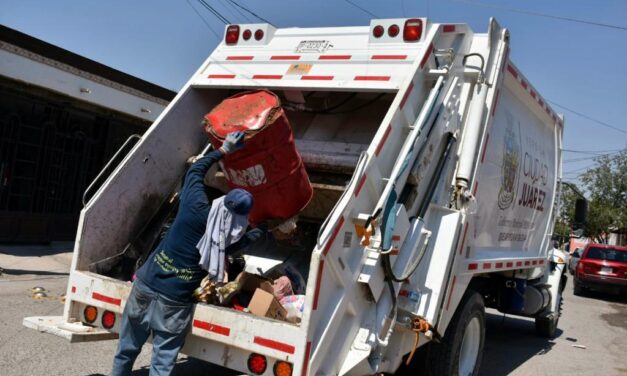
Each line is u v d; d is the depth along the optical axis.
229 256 4.27
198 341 3.94
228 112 4.22
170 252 3.90
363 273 3.93
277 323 3.56
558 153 8.97
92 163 13.89
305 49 5.07
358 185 3.82
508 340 9.54
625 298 18.97
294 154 4.21
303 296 4.18
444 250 4.74
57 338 6.20
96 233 4.59
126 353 4.07
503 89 6.09
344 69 4.79
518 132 6.84
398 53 4.64
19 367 5.18
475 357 5.87
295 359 3.47
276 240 4.89
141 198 4.93
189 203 3.95
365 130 5.27
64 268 10.52
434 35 4.68
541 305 8.70
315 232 5.00
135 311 3.96
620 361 8.58
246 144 4.02
